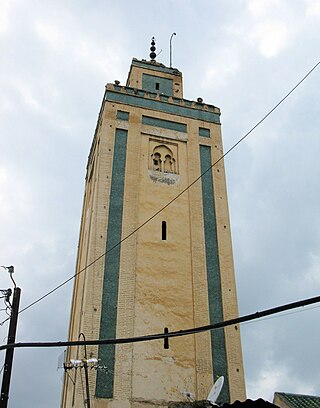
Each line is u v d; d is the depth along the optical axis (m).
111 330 23.53
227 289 26.30
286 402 26.25
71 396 23.28
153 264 25.98
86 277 25.70
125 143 29.70
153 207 27.84
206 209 28.72
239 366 24.08
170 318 24.66
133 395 22.19
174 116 32.00
